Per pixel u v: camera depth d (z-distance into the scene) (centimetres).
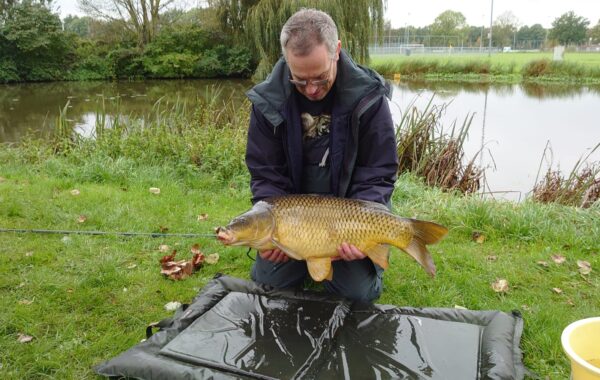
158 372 217
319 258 243
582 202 548
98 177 551
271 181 287
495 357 224
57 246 362
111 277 319
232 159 569
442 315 260
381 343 238
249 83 2591
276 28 1986
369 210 237
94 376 231
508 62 3177
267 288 287
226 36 2947
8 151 678
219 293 283
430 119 663
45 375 231
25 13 2816
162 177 560
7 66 2723
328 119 271
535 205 472
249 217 228
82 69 2962
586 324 193
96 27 3047
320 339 241
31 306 285
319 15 234
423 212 447
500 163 825
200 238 387
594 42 7950
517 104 1573
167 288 312
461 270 344
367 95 257
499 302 302
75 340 257
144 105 1595
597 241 392
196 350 231
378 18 1938
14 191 485
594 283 326
